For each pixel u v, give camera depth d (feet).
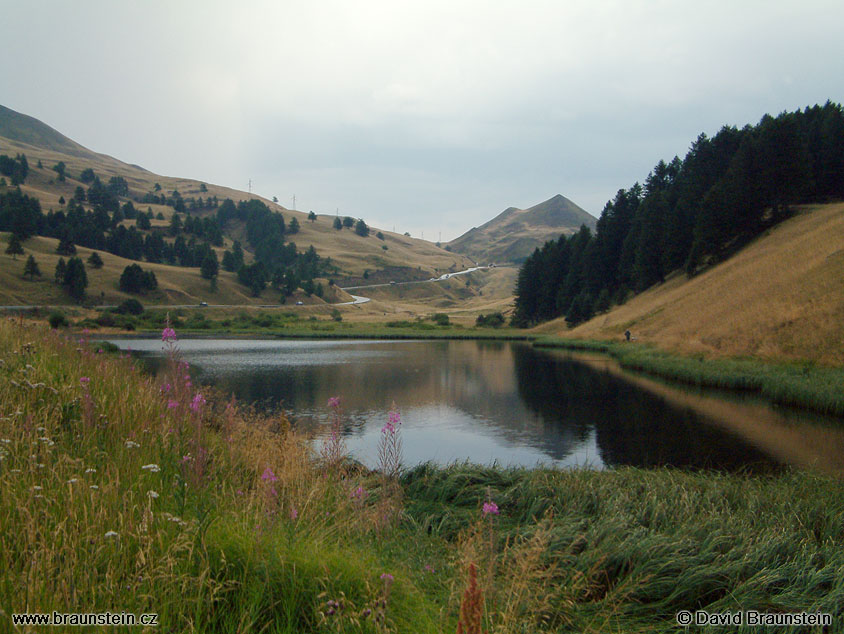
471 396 100.42
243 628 10.42
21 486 13.65
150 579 10.59
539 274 428.56
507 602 12.64
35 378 24.02
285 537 14.06
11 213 628.28
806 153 253.85
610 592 16.62
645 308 260.42
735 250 258.98
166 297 512.22
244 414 44.04
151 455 18.83
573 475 34.35
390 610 11.82
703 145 341.62
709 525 22.70
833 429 68.39
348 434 65.46
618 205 366.02
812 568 17.92
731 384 104.01
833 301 118.73
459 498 29.43
